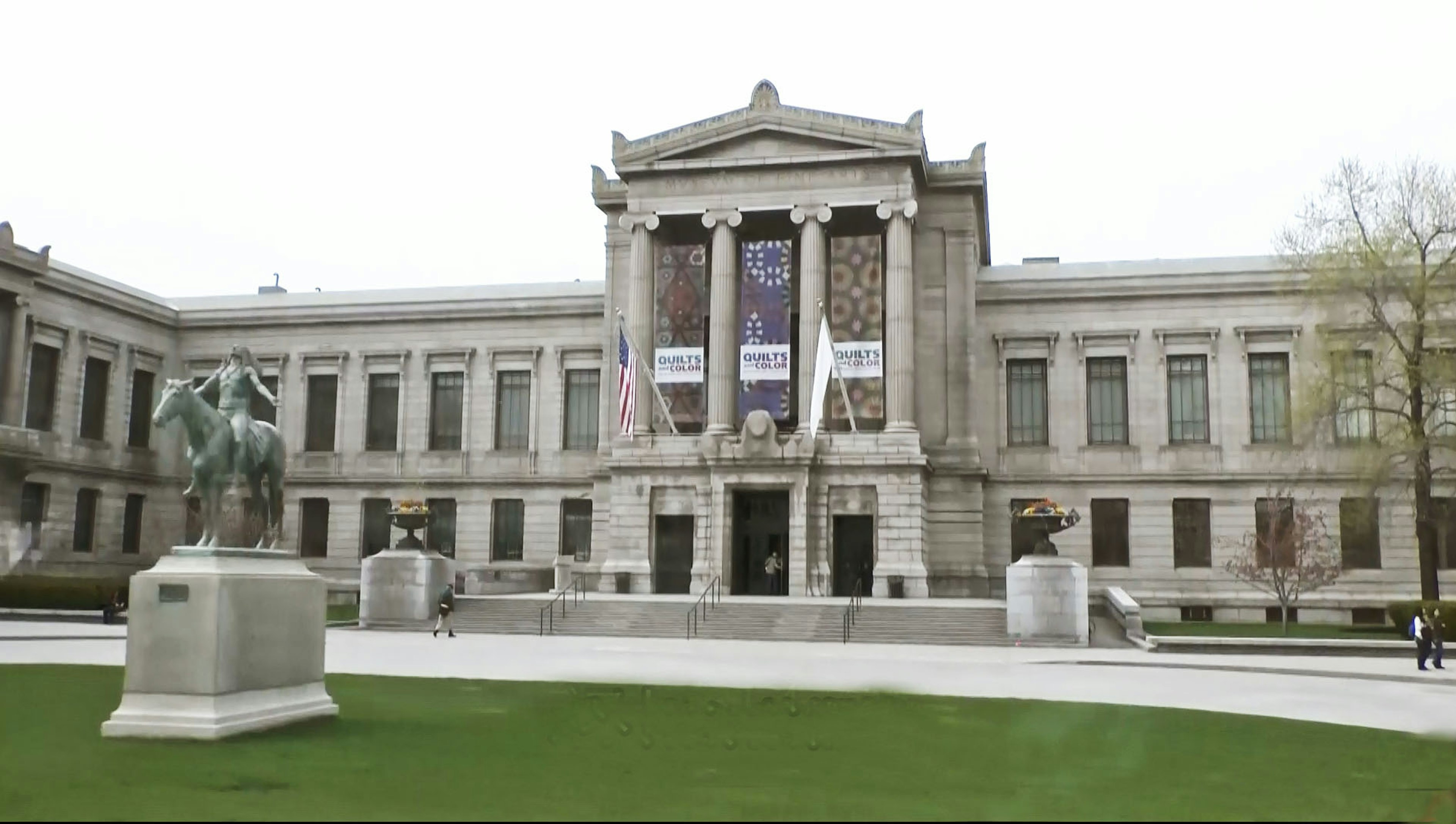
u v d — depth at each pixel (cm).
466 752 1831
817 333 6475
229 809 1355
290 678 2084
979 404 6894
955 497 6612
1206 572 6556
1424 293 5325
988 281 6981
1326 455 6462
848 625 4753
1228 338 6719
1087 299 6875
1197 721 2359
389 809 1374
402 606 5094
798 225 6581
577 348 7462
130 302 7556
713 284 6612
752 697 2652
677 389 6669
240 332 7894
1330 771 1802
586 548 7344
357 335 7750
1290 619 6375
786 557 6272
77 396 7181
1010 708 2516
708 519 6259
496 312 7562
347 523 7606
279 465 2192
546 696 2609
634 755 1845
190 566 1938
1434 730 2292
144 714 1875
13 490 6306
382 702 2433
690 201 6688
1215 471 6612
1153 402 6756
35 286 6906
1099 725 2267
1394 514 6372
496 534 7456
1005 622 4781
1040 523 4784
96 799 1406
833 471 6181
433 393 7662
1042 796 1552
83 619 5725
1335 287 5472
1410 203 5456
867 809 1435
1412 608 4797
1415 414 5341
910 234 6488
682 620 4953
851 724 2247
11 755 1706
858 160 6462
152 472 7744
